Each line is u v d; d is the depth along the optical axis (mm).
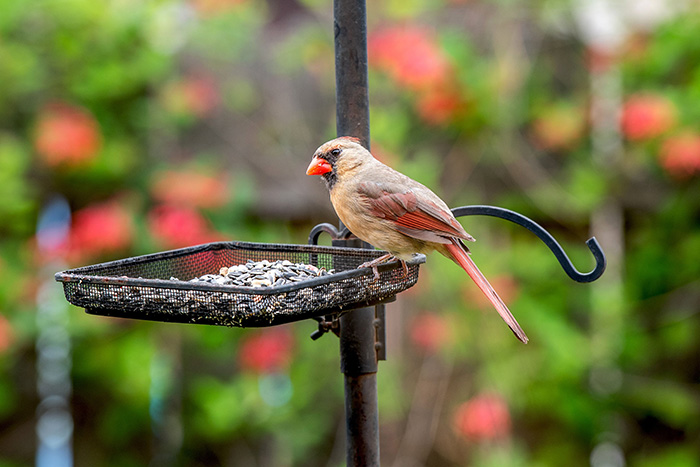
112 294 4945
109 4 10234
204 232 10094
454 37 10219
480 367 10500
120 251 10328
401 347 10523
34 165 10305
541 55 10844
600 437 11305
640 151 10664
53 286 10195
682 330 10938
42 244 10141
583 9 10680
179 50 10578
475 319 10312
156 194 10172
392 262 5531
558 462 11305
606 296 10805
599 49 10766
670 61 10617
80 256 9906
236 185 10367
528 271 10648
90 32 10164
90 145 9906
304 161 10680
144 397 10617
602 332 10820
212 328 10516
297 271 5926
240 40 10445
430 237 6129
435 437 10602
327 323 6156
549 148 10930
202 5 10367
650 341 11062
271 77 10758
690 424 11242
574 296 10938
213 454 11219
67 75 10172
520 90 10617
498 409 10234
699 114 10109
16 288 9750
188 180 9930
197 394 10664
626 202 10969
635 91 10789
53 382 10719
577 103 10844
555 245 5762
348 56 6238
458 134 10680
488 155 10727
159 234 9844
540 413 11289
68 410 10844
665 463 10953
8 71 9805
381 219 6250
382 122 9742
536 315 10367
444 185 10695
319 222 10797
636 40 10727
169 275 6297
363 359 6113
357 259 6203
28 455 10766
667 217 10984
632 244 11188
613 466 11391
